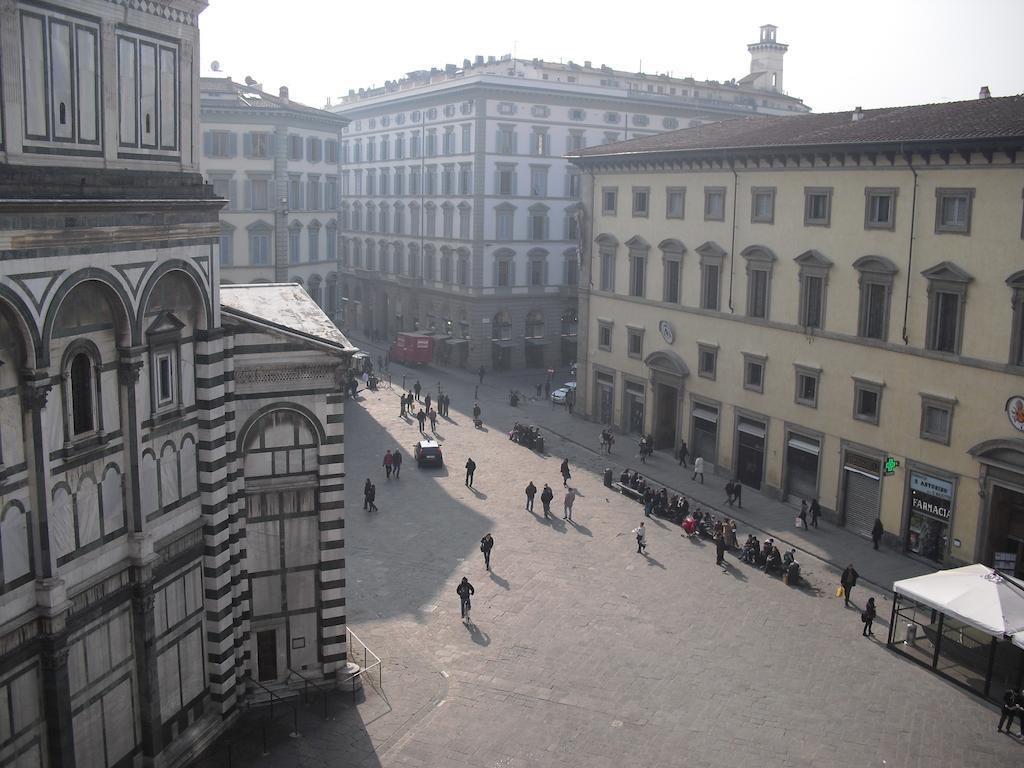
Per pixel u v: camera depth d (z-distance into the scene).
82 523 22.08
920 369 44.25
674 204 60.84
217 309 26.31
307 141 85.25
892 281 45.50
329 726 28.81
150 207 23.09
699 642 35.62
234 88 82.75
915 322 44.38
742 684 32.53
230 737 27.75
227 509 27.42
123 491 23.44
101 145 22.17
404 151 105.56
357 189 118.06
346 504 51.53
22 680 20.69
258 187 81.38
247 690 29.30
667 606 38.78
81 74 21.41
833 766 27.86
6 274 19.08
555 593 39.81
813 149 48.47
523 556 44.06
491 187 92.12
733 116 106.06
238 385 27.67
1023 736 29.64
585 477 58.00
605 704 30.94
